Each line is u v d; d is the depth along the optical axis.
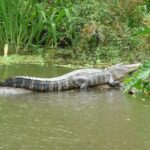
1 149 8.37
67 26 19.88
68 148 8.48
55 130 9.53
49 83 13.52
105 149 8.48
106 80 14.41
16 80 13.34
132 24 20.02
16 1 19.41
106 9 20.41
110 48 19.55
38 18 19.70
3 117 10.43
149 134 9.34
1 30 19.55
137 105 11.77
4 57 18.77
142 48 18.83
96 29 19.83
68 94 13.22
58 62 18.59
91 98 12.66
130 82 6.05
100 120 10.31
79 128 9.70
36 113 10.84
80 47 19.75
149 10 20.33
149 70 5.95
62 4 20.38
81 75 14.11
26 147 8.49
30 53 19.78
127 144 8.77
